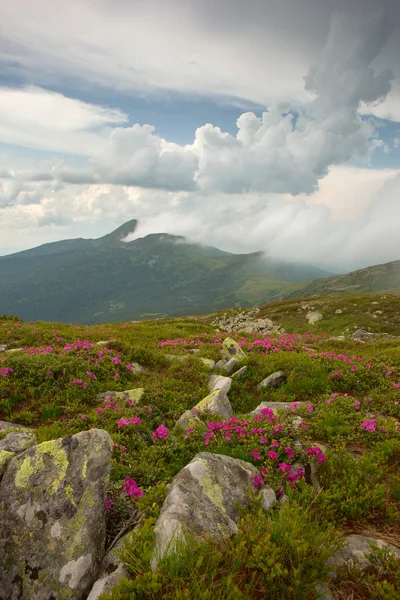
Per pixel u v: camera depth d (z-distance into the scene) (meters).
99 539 4.61
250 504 5.18
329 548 4.32
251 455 6.90
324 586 3.94
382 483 6.32
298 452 6.91
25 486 4.92
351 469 6.43
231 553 3.92
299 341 27.25
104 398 12.23
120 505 5.30
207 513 4.73
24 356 14.26
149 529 4.29
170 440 8.43
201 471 5.44
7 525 4.62
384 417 9.76
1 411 11.32
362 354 19.69
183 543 4.02
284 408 10.14
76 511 4.70
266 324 48.12
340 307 64.06
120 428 9.19
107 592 3.75
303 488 5.63
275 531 4.23
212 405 10.68
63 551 4.36
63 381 12.91
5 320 29.19
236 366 15.92
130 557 4.00
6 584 4.20
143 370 15.76
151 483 6.36
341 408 10.08
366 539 4.87
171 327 33.50
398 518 5.34
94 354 16.03
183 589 3.43
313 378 13.38
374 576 4.02
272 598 3.59
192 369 15.45
